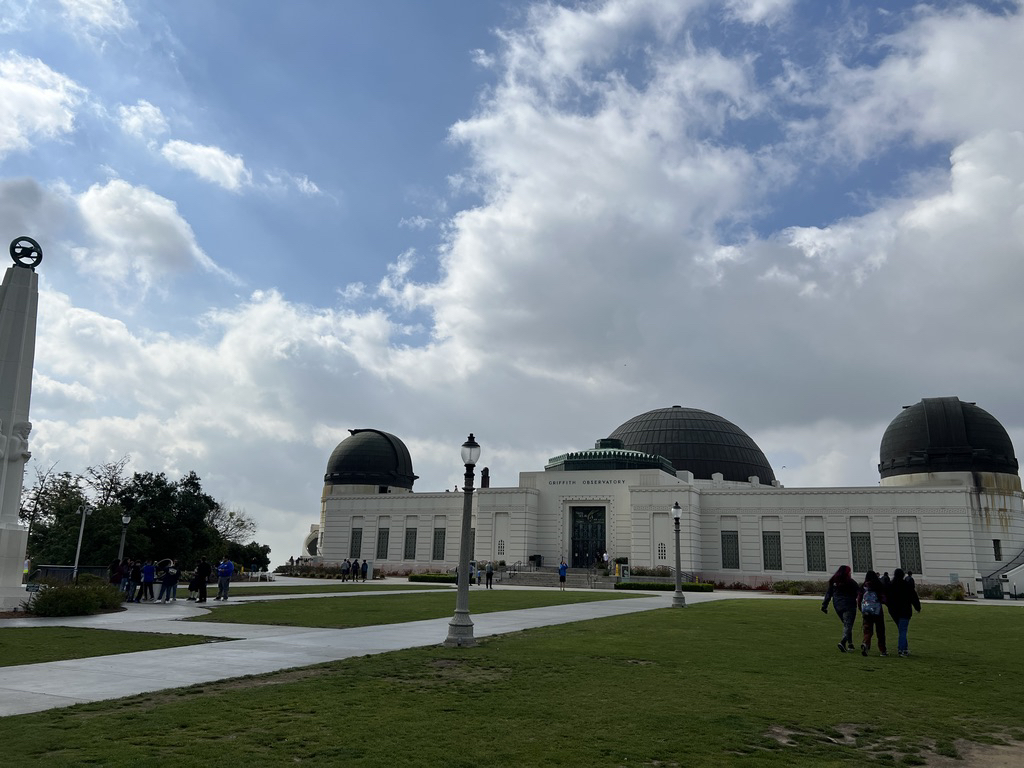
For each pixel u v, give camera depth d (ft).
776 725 38.91
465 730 35.91
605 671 53.42
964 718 41.81
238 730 34.83
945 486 212.43
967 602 168.14
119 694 42.37
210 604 116.06
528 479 252.21
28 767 28.48
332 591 160.97
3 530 98.12
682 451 278.87
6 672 49.47
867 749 35.27
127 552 198.70
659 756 32.60
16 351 103.91
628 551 235.61
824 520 221.87
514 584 213.66
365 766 29.84
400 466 314.76
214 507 254.47
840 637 79.61
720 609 117.50
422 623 86.12
